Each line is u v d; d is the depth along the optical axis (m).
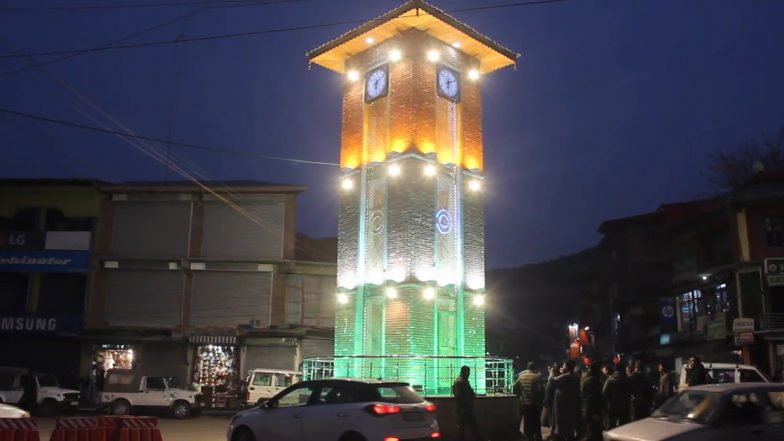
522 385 16.45
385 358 19.34
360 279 20.92
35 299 35.91
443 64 21.69
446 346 20.31
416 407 12.29
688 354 38.12
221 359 35.44
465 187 21.69
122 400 27.30
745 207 34.16
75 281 36.25
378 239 20.78
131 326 35.41
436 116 21.14
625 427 10.95
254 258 35.94
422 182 20.25
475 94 22.66
